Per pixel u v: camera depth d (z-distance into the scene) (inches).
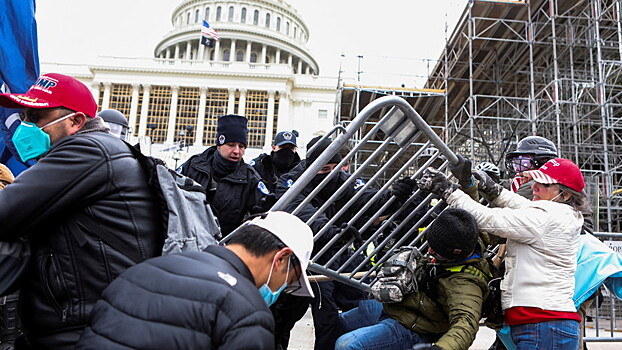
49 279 60.1
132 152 68.3
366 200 119.2
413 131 90.0
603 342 165.2
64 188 58.8
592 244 106.1
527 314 80.7
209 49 2613.2
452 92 644.1
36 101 65.1
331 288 122.4
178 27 2773.1
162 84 2055.9
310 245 57.4
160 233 67.1
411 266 86.4
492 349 131.0
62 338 59.3
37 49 147.3
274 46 2630.4
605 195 428.5
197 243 67.2
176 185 67.7
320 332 119.5
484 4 483.5
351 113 646.5
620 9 447.2
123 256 61.6
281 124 2054.6
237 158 136.9
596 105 445.7
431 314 86.2
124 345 42.0
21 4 144.4
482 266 86.1
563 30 507.8
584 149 499.8
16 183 57.4
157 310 43.8
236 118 136.9
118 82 2049.7
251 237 55.0
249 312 45.9
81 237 60.5
